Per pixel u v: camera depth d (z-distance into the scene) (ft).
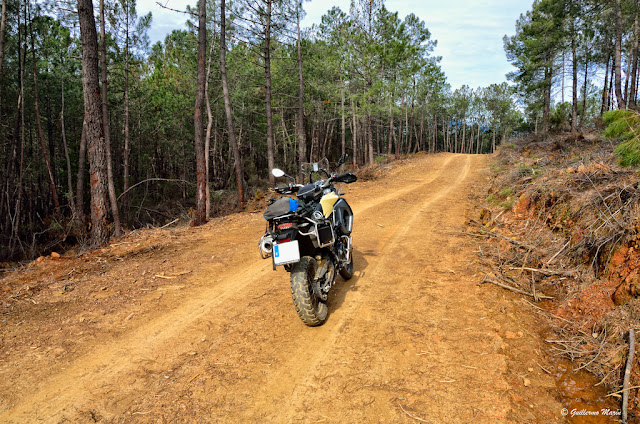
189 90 95.50
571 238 16.07
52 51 73.46
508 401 8.81
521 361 10.39
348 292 15.93
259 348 11.85
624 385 8.83
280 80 88.63
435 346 11.27
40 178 81.61
